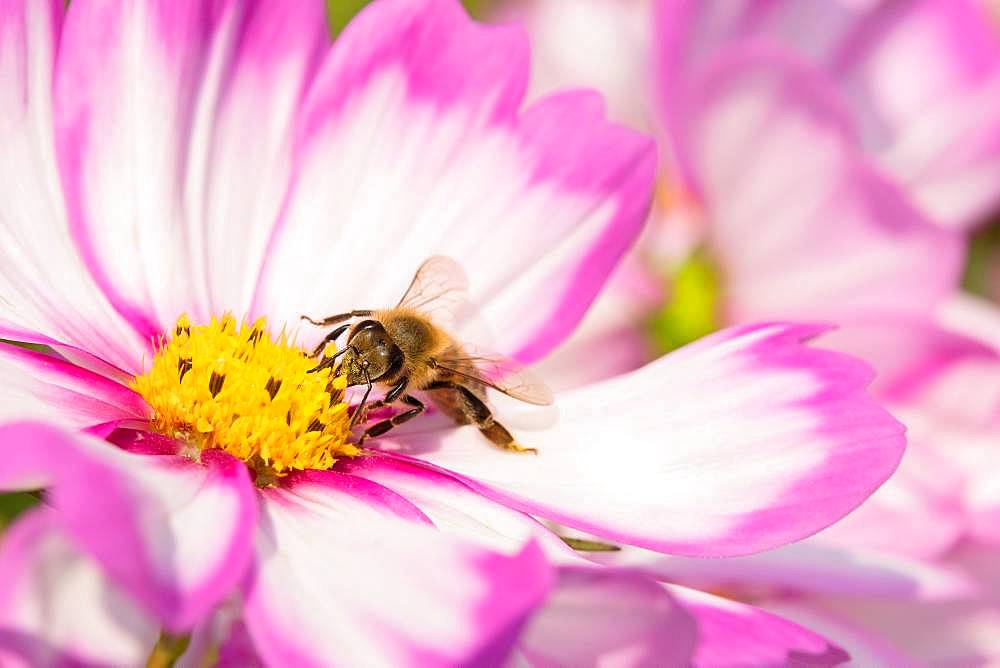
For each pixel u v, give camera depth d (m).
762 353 0.17
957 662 0.19
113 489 0.14
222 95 0.18
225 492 0.16
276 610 0.15
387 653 0.15
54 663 0.15
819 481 0.16
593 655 0.15
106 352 0.17
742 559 0.18
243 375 0.17
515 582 0.15
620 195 0.18
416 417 0.18
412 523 0.16
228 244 0.18
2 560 0.14
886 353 0.21
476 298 0.18
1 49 0.17
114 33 0.17
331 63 0.18
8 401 0.16
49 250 0.17
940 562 0.20
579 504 0.17
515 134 0.18
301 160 0.18
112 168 0.17
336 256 0.18
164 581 0.15
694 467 0.17
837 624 0.18
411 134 0.18
